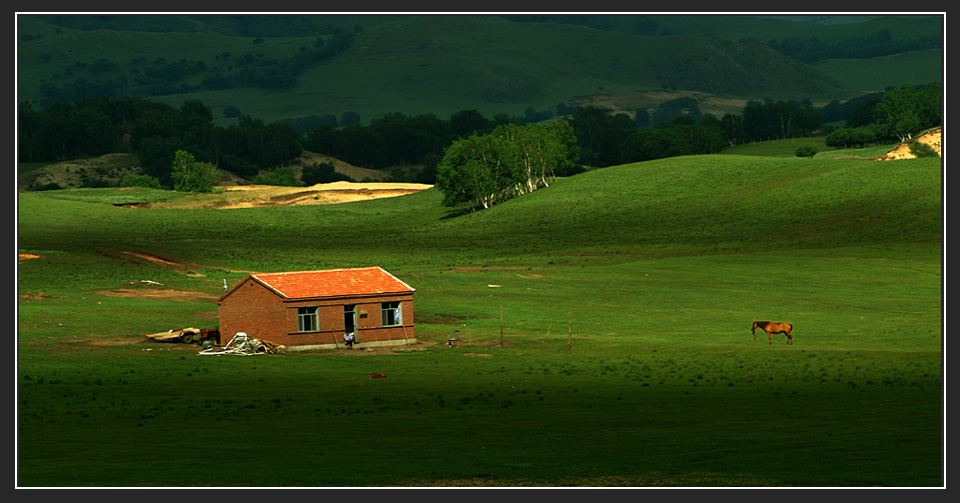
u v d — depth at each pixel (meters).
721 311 107.25
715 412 48.56
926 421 42.94
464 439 41.94
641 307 110.50
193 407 53.81
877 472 32.88
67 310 101.50
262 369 73.31
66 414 50.94
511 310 108.94
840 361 70.12
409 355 82.19
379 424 46.88
